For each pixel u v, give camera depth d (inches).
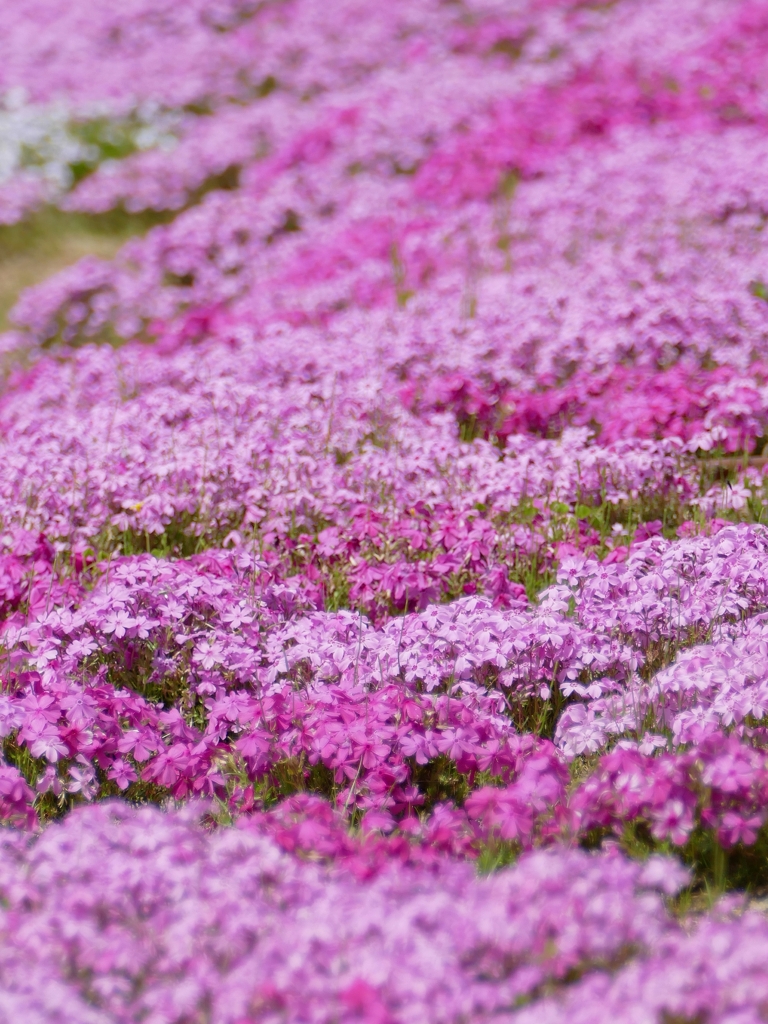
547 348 295.1
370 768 159.9
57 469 249.3
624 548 208.4
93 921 125.3
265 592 202.7
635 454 238.4
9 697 171.0
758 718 159.5
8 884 130.3
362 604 205.6
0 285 471.2
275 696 168.4
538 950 120.5
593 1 622.8
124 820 154.0
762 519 226.8
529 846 147.8
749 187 371.2
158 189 515.2
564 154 449.7
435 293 354.0
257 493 241.1
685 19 570.3
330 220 450.9
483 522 218.8
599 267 336.5
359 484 244.2
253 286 406.9
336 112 527.5
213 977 117.9
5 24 735.7
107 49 689.0
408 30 641.0
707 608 180.2
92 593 208.4
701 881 152.9
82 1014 111.3
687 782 147.0
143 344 389.4
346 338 325.1
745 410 250.8
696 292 310.5
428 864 139.9
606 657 173.8
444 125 495.8
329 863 140.3
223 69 631.2
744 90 473.7
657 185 391.2
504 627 175.5
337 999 112.1
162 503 239.8
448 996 111.0
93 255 484.1
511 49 605.0
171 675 193.8
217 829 158.9
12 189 531.2
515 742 164.7
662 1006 110.0
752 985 108.9
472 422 283.4
